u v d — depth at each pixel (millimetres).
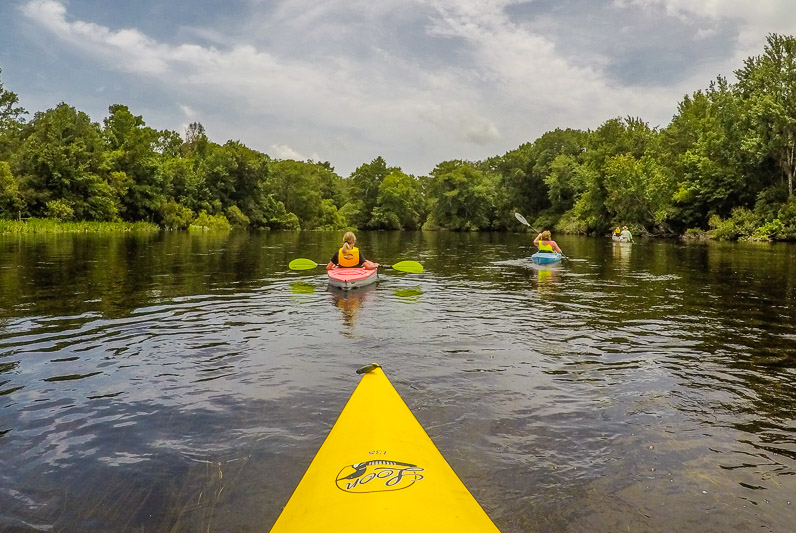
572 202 57438
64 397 3672
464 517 1911
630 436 3111
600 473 2680
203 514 2295
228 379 4062
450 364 4496
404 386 3916
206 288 8805
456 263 14930
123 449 2904
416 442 2609
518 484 2561
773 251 20484
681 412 3480
